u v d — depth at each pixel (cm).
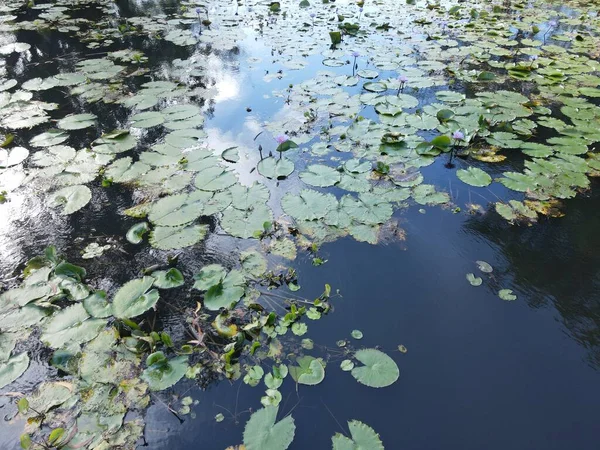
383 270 311
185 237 338
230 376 242
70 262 325
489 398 232
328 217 354
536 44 798
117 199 392
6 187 411
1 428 219
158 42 809
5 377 242
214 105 564
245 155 452
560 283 304
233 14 1000
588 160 439
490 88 613
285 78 646
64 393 233
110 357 251
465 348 259
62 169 434
